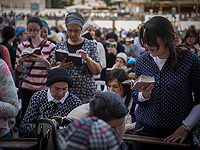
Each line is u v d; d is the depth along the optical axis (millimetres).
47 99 3010
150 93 2414
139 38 2498
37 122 2270
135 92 2604
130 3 39406
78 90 3904
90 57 4016
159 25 2328
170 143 2357
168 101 2430
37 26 4422
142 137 2469
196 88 2455
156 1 39438
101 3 42031
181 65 2424
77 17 3875
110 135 1217
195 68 2416
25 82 4402
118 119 1713
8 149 2074
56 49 4059
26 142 2221
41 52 4254
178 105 2436
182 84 2414
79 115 2332
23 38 7484
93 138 1174
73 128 1229
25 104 4441
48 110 2990
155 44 2344
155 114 2482
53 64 3990
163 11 38375
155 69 2510
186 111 2490
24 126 2924
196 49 5824
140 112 2641
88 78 3938
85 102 2768
